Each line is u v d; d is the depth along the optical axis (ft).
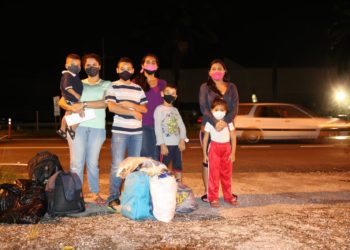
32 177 23.40
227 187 24.82
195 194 27.61
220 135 24.36
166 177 21.53
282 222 21.13
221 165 24.61
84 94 23.98
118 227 20.44
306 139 58.54
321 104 127.54
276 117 57.47
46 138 72.28
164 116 24.79
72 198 22.18
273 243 18.24
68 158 45.98
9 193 21.25
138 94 24.14
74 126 23.61
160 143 24.57
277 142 59.41
